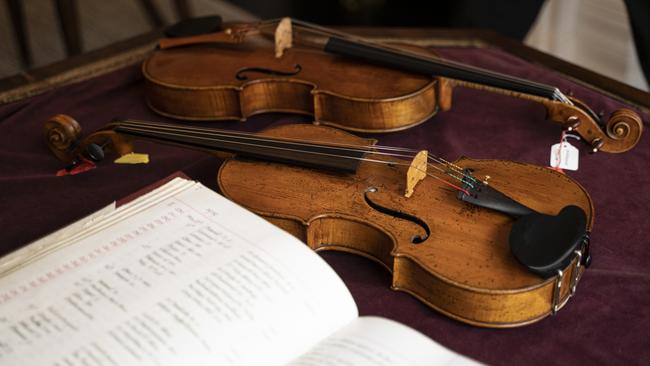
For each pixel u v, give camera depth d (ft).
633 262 2.97
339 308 2.57
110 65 3.99
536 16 5.24
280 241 2.67
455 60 4.04
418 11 6.41
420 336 2.48
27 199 3.26
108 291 2.53
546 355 2.66
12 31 6.46
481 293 2.61
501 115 3.63
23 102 3.74
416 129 3.54
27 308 2.49
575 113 3.37
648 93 3.68
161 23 5.95
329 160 3.07
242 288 2.54
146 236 2.70
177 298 2.51
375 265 2.93
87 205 3.23
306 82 3.52
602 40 5.58
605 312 2.77
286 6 6.95
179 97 3.55
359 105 3.40
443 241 2.76
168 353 2.40
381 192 2.97
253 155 3.10
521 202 2.89
